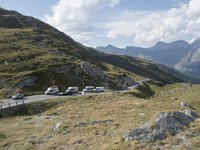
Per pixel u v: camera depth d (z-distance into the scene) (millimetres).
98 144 33562
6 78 100125
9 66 111500
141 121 41219
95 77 121125
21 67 110562
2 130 47219
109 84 127562
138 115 45812
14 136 42406
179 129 31156
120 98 70062
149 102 59719
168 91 162250
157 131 30922
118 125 40812
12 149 36094
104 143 33344
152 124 32156
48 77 104625
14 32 164000
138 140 30484
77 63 122250
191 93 135125
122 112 49656
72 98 71812
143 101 62531
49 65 112875
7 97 87812
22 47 137750
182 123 32844
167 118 32625
